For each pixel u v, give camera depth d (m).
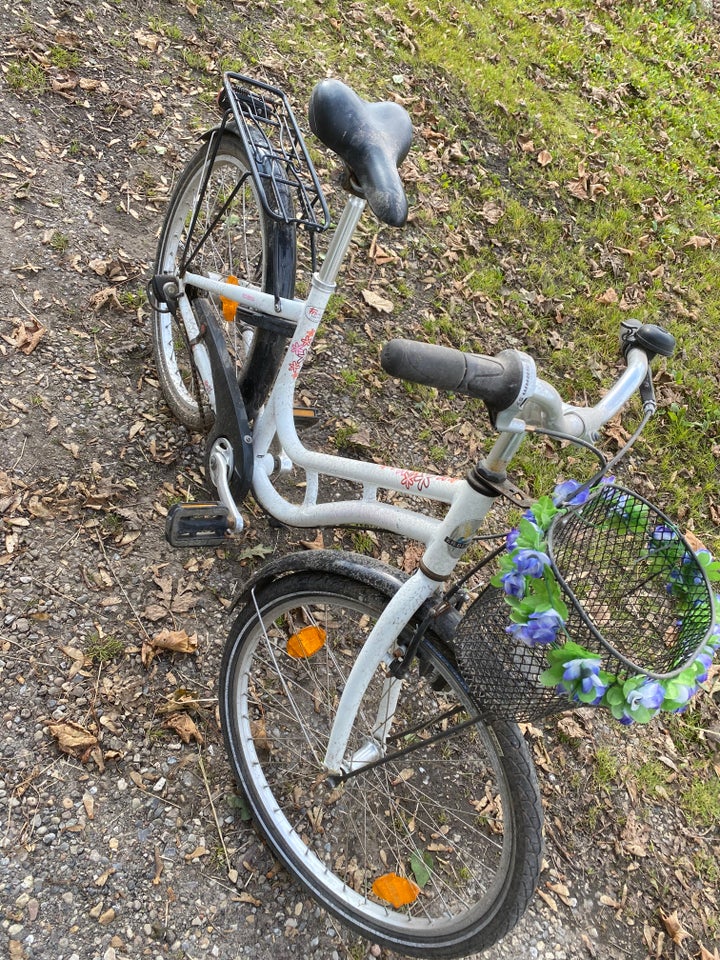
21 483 2.46
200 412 2.51
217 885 1.96
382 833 2.18
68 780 1.99
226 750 2.07
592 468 3.46
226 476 2.21
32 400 2.65
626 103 6.04
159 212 3.36
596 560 1.34
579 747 2.57
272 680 2.34
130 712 2.15
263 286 2.16
